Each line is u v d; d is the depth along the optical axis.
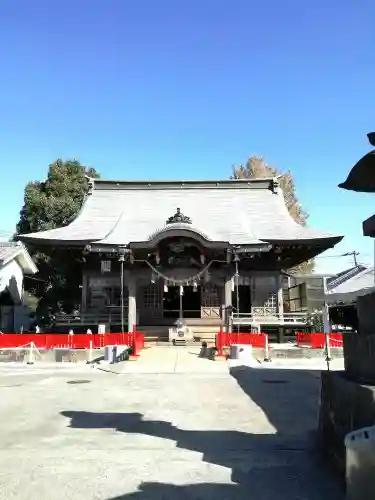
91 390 12.94
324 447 6.57
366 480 3.67
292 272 52.16
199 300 32.75
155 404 10.75
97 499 5.03
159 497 5.09
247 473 5.86
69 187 40.38
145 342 25.89
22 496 5.10
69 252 30.39
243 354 20.31
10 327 33.56
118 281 29.41
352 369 6.14
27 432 8.19
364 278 21.78
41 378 15.97
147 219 33.03
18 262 34.97
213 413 9.72
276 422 8.88
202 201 35.28
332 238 27.92
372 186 6.29
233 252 26.52
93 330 28.59
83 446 7.19
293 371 17.17
